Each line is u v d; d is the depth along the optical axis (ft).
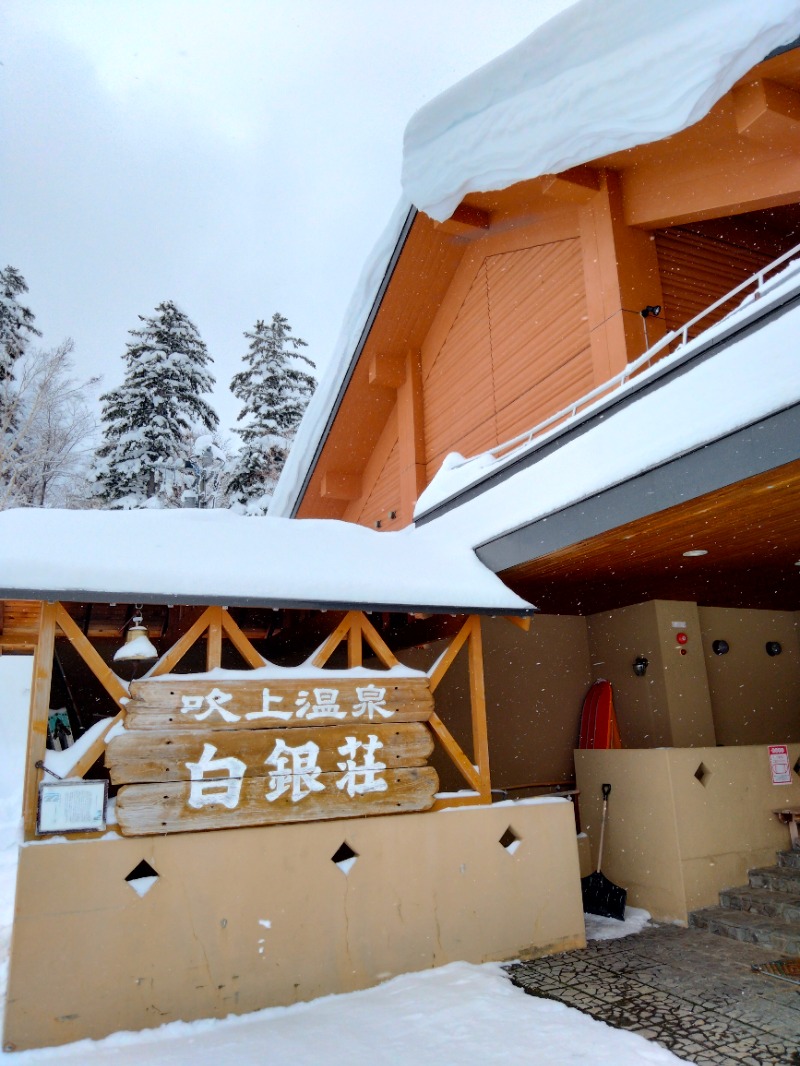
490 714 26.63
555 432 21.39
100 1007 14.43
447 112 24.54
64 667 25.86
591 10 19.61
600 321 26.89
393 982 16.94
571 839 20.10
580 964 17.99
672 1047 13.35
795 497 15.92
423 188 27.12
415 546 22.52
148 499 81.46
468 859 18.58
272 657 28.71
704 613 28.94
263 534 20.26
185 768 16.16
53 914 14.51
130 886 15.23
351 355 41.70
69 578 15.69
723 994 15.67
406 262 36.58
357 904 17.10
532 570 21.85
